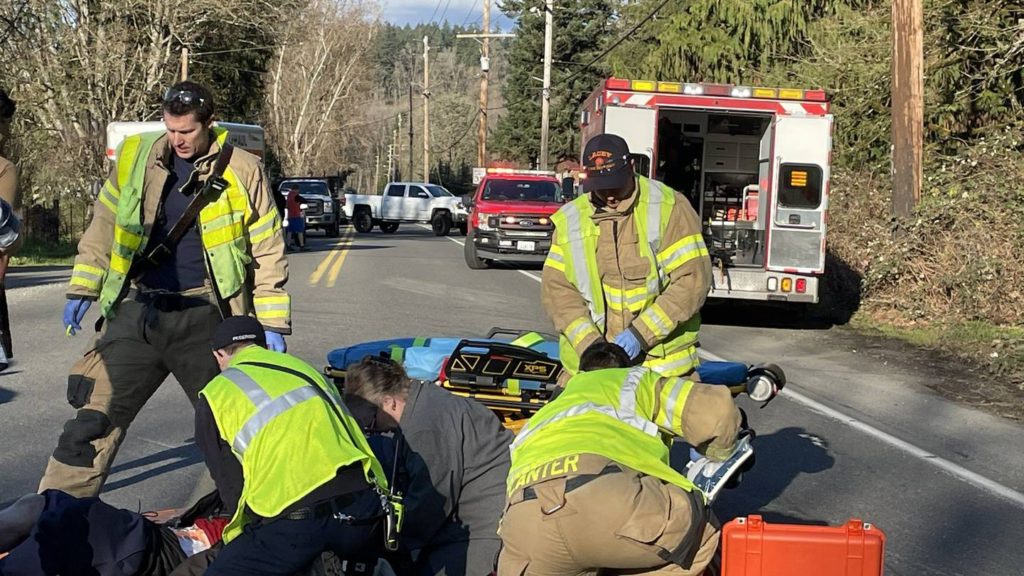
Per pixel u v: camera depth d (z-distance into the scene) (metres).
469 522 4.50
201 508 4.48
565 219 4.95
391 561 4.34
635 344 4.67
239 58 40.72
